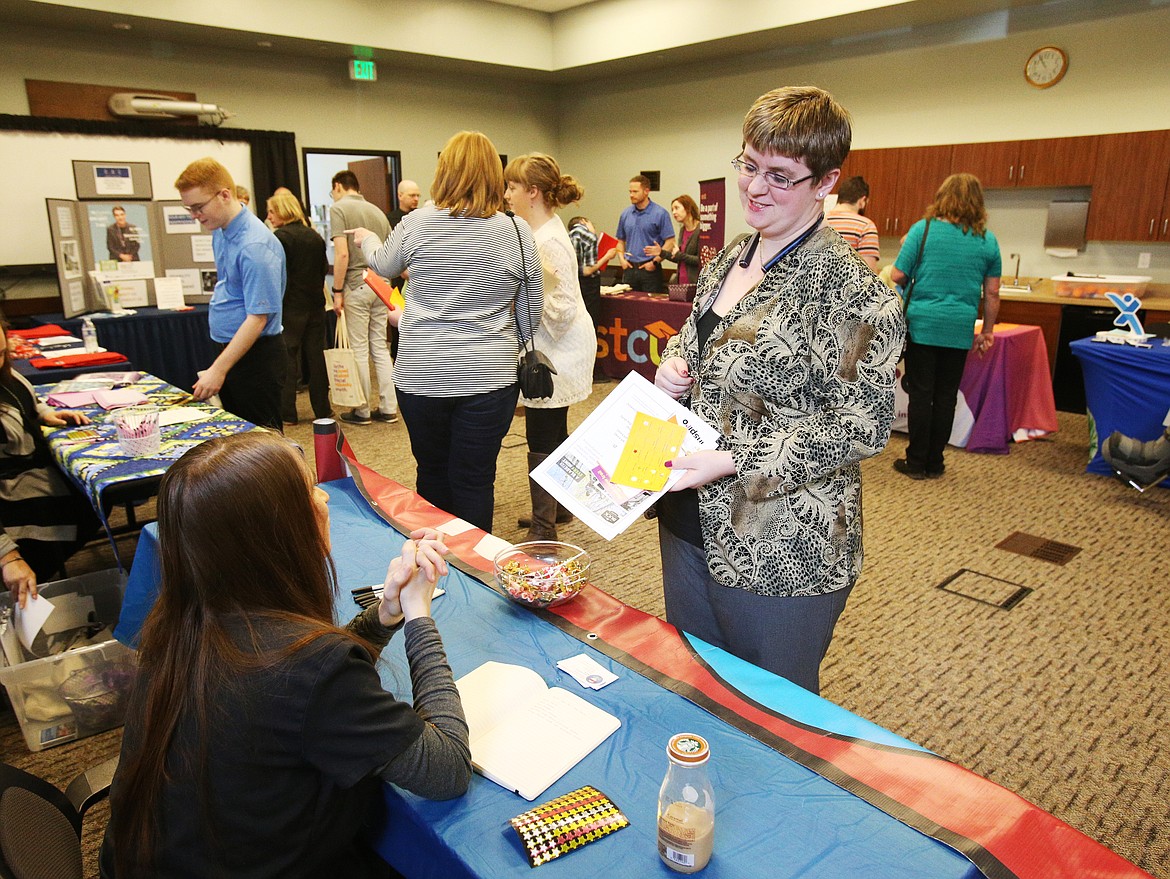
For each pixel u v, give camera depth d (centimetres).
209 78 685
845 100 697
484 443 257
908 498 389
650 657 126
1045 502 381
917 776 96
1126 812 184
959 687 233
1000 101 609
